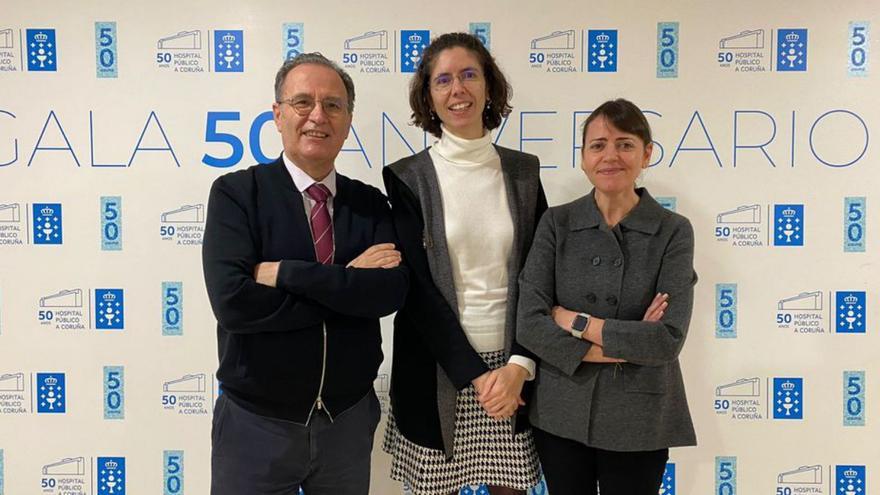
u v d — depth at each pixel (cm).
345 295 150
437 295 167
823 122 211
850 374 215
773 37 209
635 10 209
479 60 170
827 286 213
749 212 213
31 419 219
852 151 211
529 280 165
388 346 220
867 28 209
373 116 214
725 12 209
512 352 167
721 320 215
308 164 162
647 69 211
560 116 212
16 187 214
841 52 209
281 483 159
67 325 216
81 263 215
